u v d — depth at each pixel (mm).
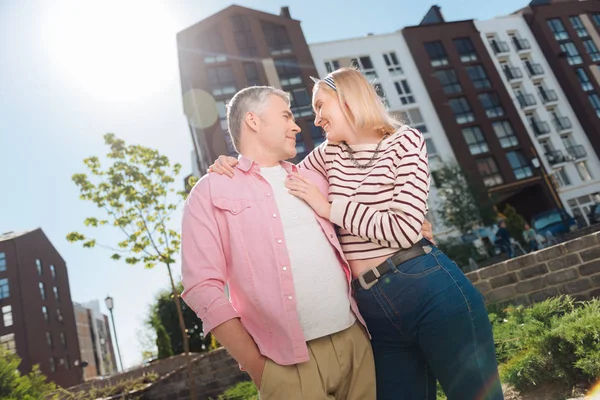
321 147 2355
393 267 1770
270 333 1683
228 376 8844
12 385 8016
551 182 34781
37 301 41469
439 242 29188
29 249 42656
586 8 43031
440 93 36062
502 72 38938
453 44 38438
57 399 9258
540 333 3844
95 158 11008
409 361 1857
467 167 34062
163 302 31469
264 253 1738
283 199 1885
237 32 34594
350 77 2076
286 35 35438
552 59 39969
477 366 1685
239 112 2074
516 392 3676
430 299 1703
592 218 33719
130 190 10844
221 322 1590
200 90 32094
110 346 79938
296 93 33500
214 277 1669
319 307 1739
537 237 25203
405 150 1890
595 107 39250
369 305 1833
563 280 5340
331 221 1859
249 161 1929
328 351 1736
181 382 9055
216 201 1792
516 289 5605
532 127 37625
